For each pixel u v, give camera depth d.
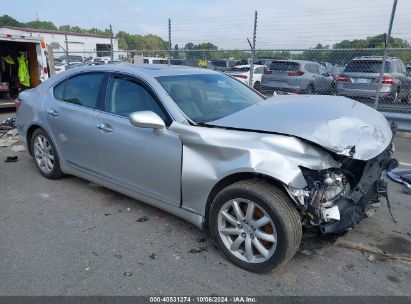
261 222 2.79
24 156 6.02
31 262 3.04
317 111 3.27
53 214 3.91
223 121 3.17
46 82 4.91
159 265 3.01
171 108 3.33
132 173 3.63
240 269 2.96
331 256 3.14
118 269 2.95
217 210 3.00
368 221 3.76
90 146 4.02
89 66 4.35
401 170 5.41
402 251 3.23
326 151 2.79
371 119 3.44
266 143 2.77
